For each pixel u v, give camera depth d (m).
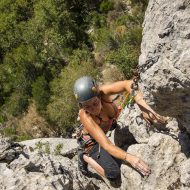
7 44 35.56
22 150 5.39
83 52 30.42
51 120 24.80
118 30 30.27
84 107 4.83
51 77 30.83
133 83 4.80
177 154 4.44
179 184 4.38
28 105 28.11
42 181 4.79
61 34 33.28
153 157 4.53
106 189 5.40
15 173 4.92
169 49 3.49
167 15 3.51
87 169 5.61
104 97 5.12
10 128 26.66
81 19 34.38
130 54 26.19
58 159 5.96
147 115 4.84
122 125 5.39
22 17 37.34
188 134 4.39
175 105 3.72
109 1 33.62
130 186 4.70
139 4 32.09
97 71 27.55
